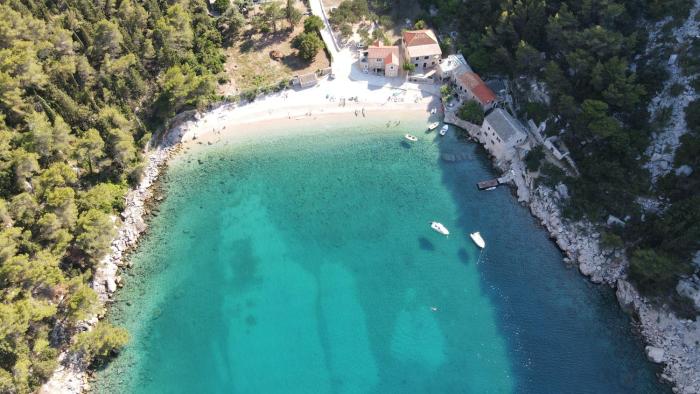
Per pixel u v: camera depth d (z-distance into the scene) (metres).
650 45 93.62
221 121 111.38
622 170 87.38
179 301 87.12
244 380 78.62
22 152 82.62
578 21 98.50
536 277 88.25
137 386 77.88
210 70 116.19
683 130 85.81
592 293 85.81
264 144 108.38
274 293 87.88
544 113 99.75
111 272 88.62
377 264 90.88
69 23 107.38
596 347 80.12
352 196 100.06
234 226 96.50
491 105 107.50
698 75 86.50
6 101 87.56
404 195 99.88
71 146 91.88
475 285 87.81
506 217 96.00
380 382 78.12
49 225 79.19
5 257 73.31
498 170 102.44
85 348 76.00
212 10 131.75
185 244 94.06
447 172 103.00
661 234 80.69
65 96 91.81
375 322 84.19
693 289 77.25
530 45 103.06
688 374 74.56
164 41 110.38
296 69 118.81
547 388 76.56
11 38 97.00
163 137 107.69
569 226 90.81
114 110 96.38
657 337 78.62
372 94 115.12
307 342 82.44
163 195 100.56
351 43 124.50
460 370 78.81
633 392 75.56
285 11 126.81
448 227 95.06
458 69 112.56
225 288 88.56
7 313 68.12
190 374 79.12
